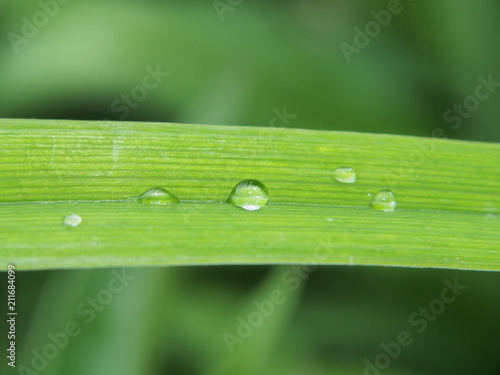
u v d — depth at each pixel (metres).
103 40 0.17
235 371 0.15
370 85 0.17
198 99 0.17
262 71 0.17
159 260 0.13
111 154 0.14
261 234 0.13
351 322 0.16
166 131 0.14
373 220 0.14
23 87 0.16
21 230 0.13
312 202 0.14
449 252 0.14
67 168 0.14
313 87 0.17
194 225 0.13
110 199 0.14
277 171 0.14
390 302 0.17
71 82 0.16
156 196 0.14
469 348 0.16
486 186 0.14
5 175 0.13
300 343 0.16
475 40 0.17
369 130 0.17
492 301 0.17
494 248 0.14
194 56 0.17
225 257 0.13
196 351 0.15
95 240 0.13
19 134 0.14
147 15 0.17
